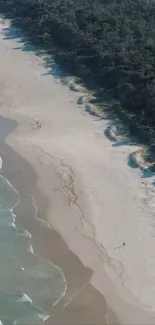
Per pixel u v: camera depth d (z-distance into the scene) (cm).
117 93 5212
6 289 3050
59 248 3319
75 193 3809
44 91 5503
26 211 3672
